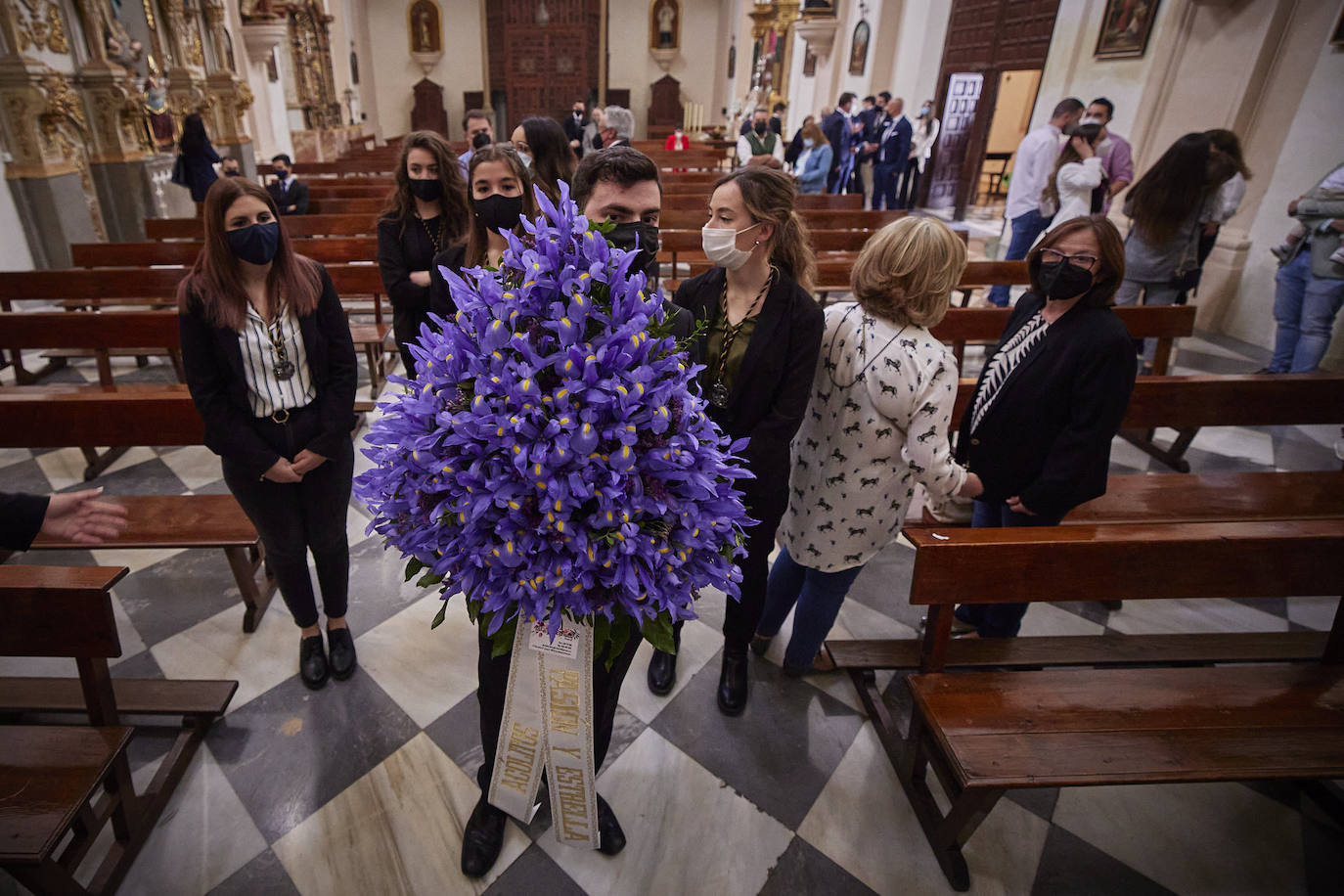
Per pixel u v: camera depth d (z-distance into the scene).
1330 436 4.23
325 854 1.78
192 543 2.29
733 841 1.86
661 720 2.22
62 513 1.38
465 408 1.14
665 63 22.05
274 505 2.00
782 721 2.23
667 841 1.85
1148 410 3.04
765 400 1.77
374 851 1.79
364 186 7.82
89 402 2.47
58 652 1.58
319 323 1.96
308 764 2.02
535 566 1.12
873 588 2.92
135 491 3.38
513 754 1.50
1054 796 2.04
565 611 1.25
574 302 1.08
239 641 2.47
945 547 1.76
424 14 20.97
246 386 1.86
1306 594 1.89
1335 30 5.05
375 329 4.34
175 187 8.58
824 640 2.27
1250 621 2.77
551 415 1.10
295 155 14.00
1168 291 4.52
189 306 1.76
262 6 11.22
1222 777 1.61
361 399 4.32
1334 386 3.05
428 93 21.50
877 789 2.03
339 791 1.94
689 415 1.18
